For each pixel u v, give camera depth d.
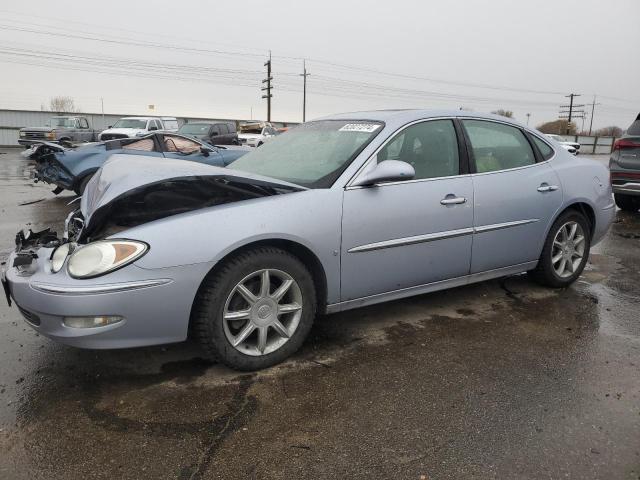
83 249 2.62
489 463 2.21
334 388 2.81
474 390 2.81
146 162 3.43
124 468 2.16
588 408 2.64
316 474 2.14
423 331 3.58
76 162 9.12
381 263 3.32
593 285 4.68
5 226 7.28
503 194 3.88
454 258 3.68
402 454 2.27
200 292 2.78
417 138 3.60
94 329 2.55
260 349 2.97
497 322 3.76
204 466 2.18
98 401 2.66
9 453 2.25
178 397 2.71
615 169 8.36
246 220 2.82
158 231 2.65
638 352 3.30
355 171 3.25
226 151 10.35
